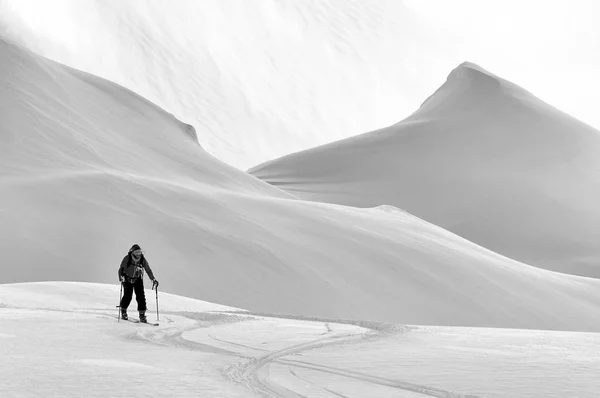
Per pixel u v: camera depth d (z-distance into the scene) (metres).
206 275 60.72
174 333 17.05
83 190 71.56
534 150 190.62
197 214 72.25
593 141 195.25
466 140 198.12
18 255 58.31
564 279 93.75
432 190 178.38
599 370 10.88
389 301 65.06
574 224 161.38
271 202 82.75
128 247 62.66
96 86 118.19
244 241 68.31
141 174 91.44
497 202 170.75
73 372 9.68
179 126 122.94
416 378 9.98
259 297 59.34
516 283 80.88
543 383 9.55
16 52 106.69
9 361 10.65
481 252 93.75
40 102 97.81
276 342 15.09
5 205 66.38
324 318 24.36
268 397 8.17
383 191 179.88
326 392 8.68
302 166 197.75
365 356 12.62
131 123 112.31
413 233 87.94
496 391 8.90
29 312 21.70
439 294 69.81
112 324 18.41
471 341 16.08
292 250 69.31
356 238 77.25
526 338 17.05
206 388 8.67
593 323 77.19
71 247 60.69
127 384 8.80
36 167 81.38
